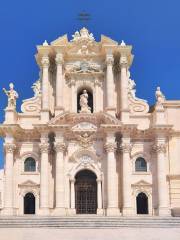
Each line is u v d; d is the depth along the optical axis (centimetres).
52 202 6881
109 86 7194
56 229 5678
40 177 6906
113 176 6850
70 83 7394
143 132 7119
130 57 7438
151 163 7075
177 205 6900
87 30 7619
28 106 7269
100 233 5653
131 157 7075
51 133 7006
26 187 6931
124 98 7162
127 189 6812
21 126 7175
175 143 7100
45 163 6888
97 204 6944
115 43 7325
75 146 7094
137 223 5803
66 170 7012
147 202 6956
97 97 7331
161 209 6750
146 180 6994
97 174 7012
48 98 7188
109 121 6938
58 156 6875
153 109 7375
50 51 7338
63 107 7131
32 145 7094
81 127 7094
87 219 5897
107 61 7281
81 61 7462
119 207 6881
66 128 6919
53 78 7412
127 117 7100
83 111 7150
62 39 7312
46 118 7081
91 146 7094
